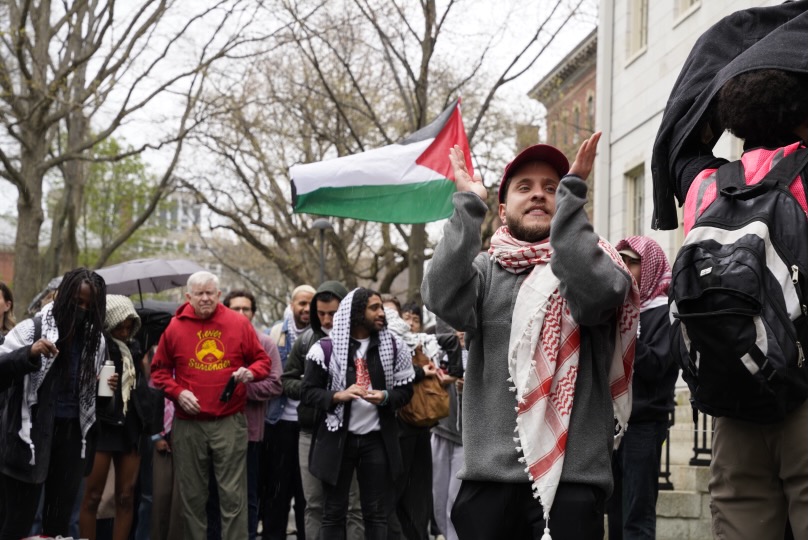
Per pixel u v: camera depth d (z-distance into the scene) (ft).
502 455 13.46
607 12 75.10
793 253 11.43
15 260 77.82
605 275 12.97
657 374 22.66
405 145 35.35
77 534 30.66
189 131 80.18
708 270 11.31
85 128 96.22
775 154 12.14
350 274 107.86
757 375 11.13
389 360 27.86
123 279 41.09
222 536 30.12
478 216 13.69
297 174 35.06
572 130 130.52
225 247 172.96
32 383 23.54
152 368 30.40
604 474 13.44
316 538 29.96
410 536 30.76
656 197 14.19
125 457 28.53
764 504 12.23
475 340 14.08
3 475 23.48
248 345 30.66
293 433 34.14
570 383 13.44
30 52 76.79
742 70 12.51
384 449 27.50
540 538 13.26
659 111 65.26
